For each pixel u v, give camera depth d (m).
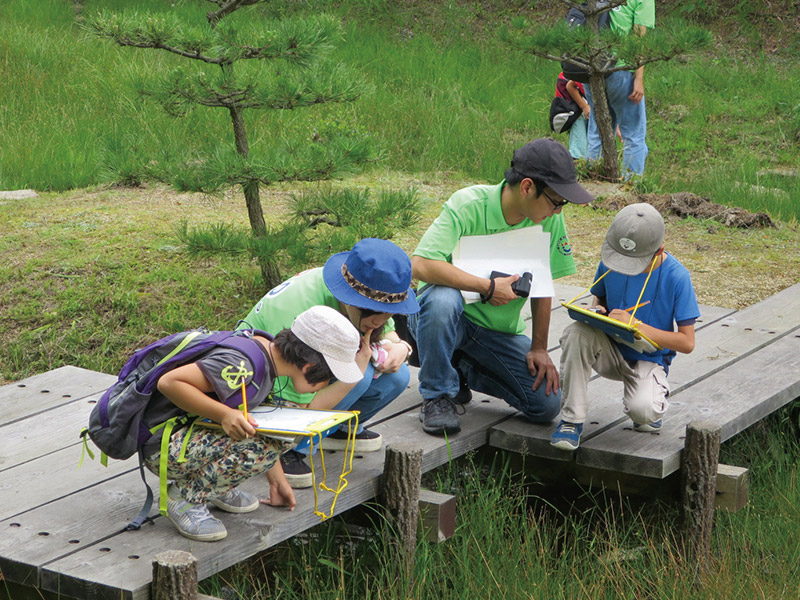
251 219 6.67
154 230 7.98
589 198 3.94
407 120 12.34
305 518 3.47
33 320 6.47
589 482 4.45
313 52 6.28
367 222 6.38
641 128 10.47
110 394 3.25
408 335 4.46
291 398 3.56
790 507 4.71
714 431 4.06
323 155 6.22
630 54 9.43
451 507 3.95
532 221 4.13
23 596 3.23
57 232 7.86
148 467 3.28
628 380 4.20
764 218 9.12
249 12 14.78
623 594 3.92
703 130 13.38
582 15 10.27
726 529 4.54
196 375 3.05
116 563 3.07
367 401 3.97
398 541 3.79
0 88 11.98
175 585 2.86
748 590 4.01
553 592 3.87
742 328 5.93
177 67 6.27
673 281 4.04
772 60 16.11
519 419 4.51
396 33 16.70
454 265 4.22
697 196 9.61
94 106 11.82
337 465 3.89
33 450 4.04
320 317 3.14
